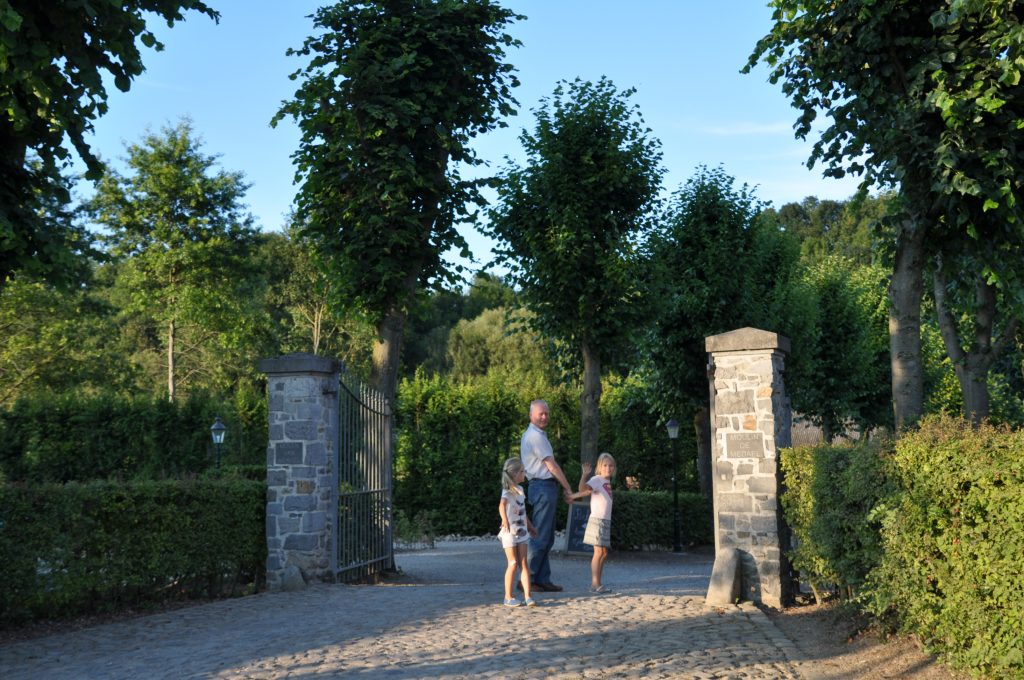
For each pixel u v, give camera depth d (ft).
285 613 28.09
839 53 35.58
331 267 44.68
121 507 29.07
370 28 43.98
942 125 33.17
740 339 30.27
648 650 21.39
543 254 57.88
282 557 34.71
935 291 41.47
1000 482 16.38
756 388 30.09
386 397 42.70
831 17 35.96
